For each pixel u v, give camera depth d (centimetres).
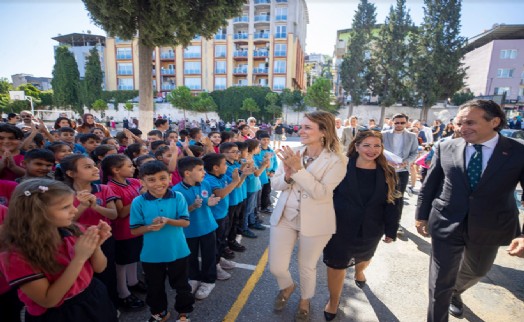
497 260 395
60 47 4012
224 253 374
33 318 150
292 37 4150
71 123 639
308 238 246
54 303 140
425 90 3025
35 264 136
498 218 220
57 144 370
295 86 4703
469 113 218
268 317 266
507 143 217
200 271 300
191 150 450
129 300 274
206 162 333
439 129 1331
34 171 274
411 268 366
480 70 3716
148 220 235
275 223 260
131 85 4741
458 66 3025
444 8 2938
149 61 837
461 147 235
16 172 315
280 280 266
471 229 222
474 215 220
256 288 313
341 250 251
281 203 258
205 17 791
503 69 3469
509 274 357
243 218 450
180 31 769
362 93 3366
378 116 3450
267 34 4244
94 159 371
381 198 253
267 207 588
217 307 279
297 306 284
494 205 218
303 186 227
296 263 373
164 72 4625
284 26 4184
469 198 222
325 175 238
